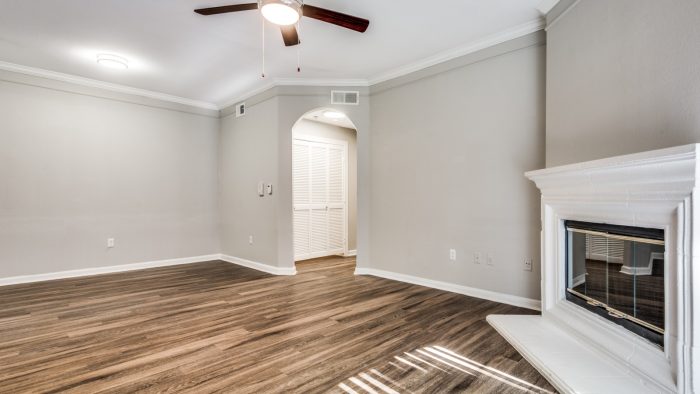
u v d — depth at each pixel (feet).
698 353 4.98
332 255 20.47
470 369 6.72
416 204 13.12
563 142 8.48
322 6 9.20
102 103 15.24
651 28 6.11
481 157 11.26
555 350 7.04
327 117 18.52
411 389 6.05
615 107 6.90
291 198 15.17
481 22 10.05
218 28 10.39
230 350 7.56
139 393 5.90
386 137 14.16
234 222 17.74
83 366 6.84
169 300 11.25
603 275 7.12
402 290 12.35
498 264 10.91
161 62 12.94
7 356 7.27
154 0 8.91
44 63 13.07
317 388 6.08
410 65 13.08
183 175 17.61
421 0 8.91
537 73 10.05
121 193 15.76
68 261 14.44
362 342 7.97
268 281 13.79
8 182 13.23
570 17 8.26
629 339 6.20
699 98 5.36
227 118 18.16
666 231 5.45
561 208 7.97
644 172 5.51
